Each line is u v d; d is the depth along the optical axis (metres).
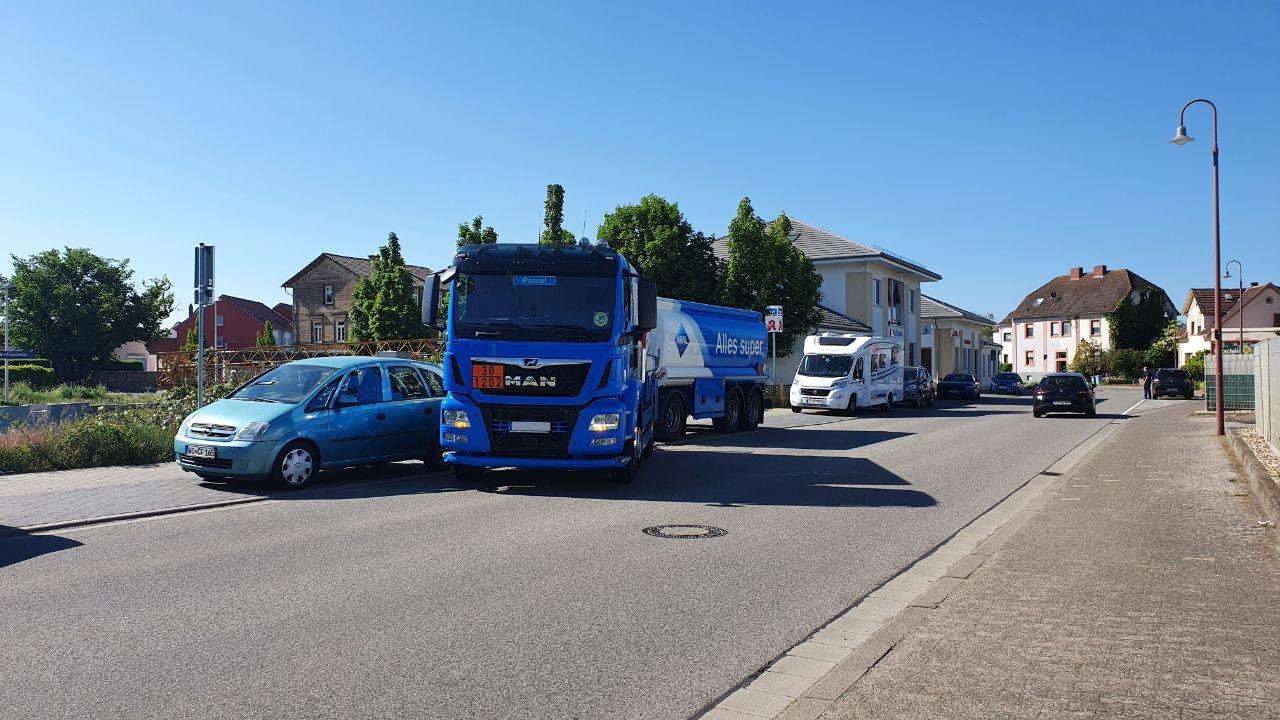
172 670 4.59
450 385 11.23
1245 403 30.02
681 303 18.81
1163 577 6.41
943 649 4.79
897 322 49.00
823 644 5.15
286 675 4.54
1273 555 7.16
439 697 4.26
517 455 11.09
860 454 16.23
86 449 12.96
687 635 5.28
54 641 5.05
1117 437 20.03
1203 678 4.32
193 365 36.00
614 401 11.24
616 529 8.59
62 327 69.75
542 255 11.53
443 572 6.77
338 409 11.62
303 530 8.45
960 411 33.97
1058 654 4.69
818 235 46.88
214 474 11.20
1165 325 85.19
